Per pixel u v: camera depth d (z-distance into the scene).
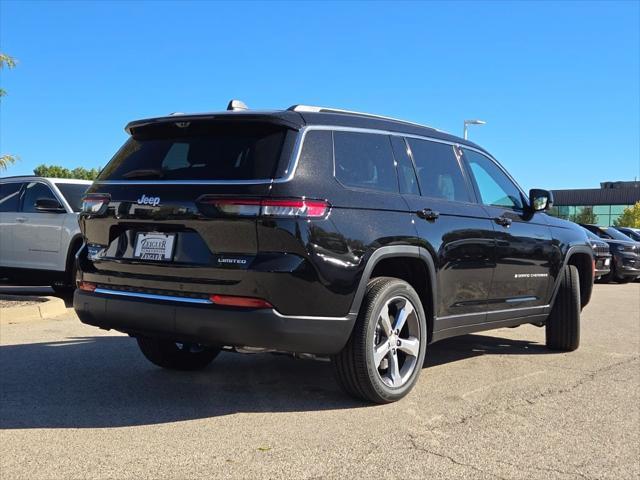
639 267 18.03
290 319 3.88
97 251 4.57
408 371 4.67
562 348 6.70
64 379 5.14
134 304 4.20
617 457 3.66
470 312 5.27
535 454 3.67
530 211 6.13
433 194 5.01
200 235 4.02
